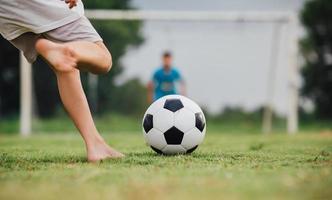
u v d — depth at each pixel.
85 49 3.93
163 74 12.02
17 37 4.02
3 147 6.38
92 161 3.85
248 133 13.65
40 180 2.89
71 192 2.49
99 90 20.17
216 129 17.17
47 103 22.77
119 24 20.00
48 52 3.86
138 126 17.55
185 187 2.62
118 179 2.89
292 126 14.30
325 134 12.03
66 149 5.85
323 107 21.36
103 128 17.06
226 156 4.37
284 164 3.68
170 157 4.21
